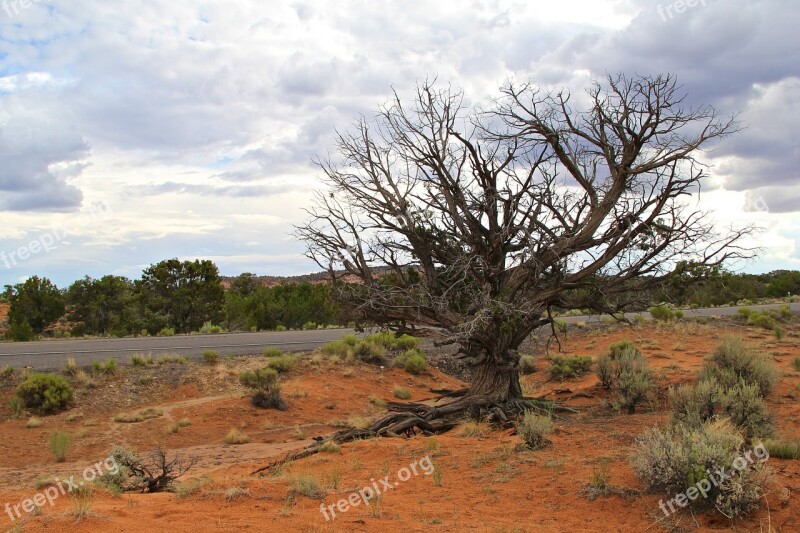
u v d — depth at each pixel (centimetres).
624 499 782
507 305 1576
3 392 2161
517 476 945
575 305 1761
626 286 1702
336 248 1791
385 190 1777
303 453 1330
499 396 1702
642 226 1594
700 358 2827
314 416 2209
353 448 1335
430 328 1758
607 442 1138
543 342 3753
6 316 6212
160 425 1981
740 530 671
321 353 3017
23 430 1891
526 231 1619
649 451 808
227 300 5256
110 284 5244
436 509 794
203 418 2062
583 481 867
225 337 3697
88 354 2769
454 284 1688
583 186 1706
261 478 953
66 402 2127
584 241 1667
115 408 2166
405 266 1881
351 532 674
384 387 2738
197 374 2527
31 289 5094
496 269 1638
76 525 654
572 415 1634
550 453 1081
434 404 2088
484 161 1680
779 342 3161
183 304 4862
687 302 1741
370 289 1730
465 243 1750
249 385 2302
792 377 2002
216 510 753
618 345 3027
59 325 5397
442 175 1717
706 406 1218
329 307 5353
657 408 1628
